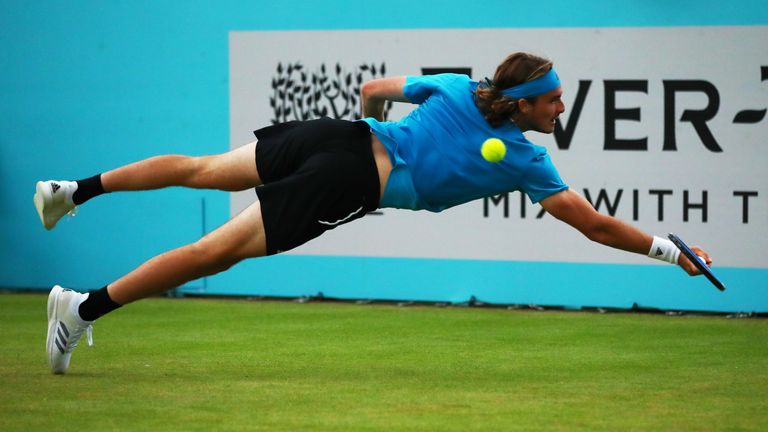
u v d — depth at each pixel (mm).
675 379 19125
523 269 28984
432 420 15688
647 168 27828
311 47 30234
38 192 18266
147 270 17766
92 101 32156
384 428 15180
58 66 32375
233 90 30969
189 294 31672
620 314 27906
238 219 17594
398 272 29969
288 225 17391
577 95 28234
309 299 30719
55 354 18750
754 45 26875
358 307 29312
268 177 18031
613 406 16719
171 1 31266
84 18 32031
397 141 17828
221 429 15125
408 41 29422
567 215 18188
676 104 27516
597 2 27859
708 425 15430
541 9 28297
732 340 23797
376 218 30016
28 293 32688
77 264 32562
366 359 21281
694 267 18266
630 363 20875
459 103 17875
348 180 17484
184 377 19078
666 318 27219
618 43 27812
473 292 29406
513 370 20047
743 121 27094
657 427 15305
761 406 16766
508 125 17922
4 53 32781
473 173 17844
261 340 23750
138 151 31891
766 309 27312
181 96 31422
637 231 18312
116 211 32094
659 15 27469
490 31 28766
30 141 32750
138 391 17703
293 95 30500
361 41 29797
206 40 31094
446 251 29516
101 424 15398
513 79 17375
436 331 25125
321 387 18203
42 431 14992
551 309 28797
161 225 31703
